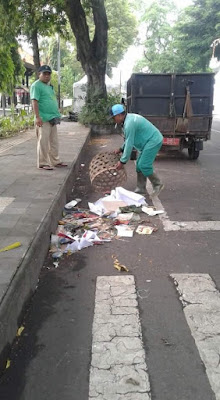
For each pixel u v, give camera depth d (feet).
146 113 31.91
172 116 31.65
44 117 22.45
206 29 108.58
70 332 9.53
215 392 7.64
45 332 9.53
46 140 22.94
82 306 10.71
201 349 8.84
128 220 17.38
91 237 15.16
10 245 11.77
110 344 9.04
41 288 11.69
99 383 7.87
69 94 151.53
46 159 23.59
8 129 44.68
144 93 31.53
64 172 22.72
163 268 12.95
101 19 54.90
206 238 15.56
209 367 8.28
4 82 47.98
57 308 10.61
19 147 33.96
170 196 21.76
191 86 31.32
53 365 8.39
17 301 9.51
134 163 33.04
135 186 23.85
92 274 12.57
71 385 7.84
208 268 12.95
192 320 9.97
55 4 55.62
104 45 56.39
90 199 21.38
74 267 13.08
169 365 8.36
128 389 7.70
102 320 9.98
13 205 16.07
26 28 61.26
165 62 142.20
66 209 19.08
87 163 32.76
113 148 42.09
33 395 7.61
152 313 10.32
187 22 112.47
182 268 12.95
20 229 13.24
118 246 14.75
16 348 8.95
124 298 11.05
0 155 29.27
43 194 17.78
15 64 58.18
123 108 19.16
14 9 47.47
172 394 7.59
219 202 20.62
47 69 21.39
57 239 14.73
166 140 32.14
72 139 39.83
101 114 57.00
